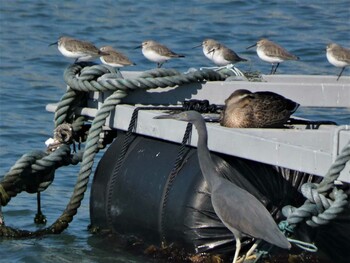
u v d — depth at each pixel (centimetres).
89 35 3238
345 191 1268
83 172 1564
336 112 2356
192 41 3120
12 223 1658
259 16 3409
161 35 3203
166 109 1504
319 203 1247
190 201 1341
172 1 3650
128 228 1474
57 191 1836
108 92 1585
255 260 1280
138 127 1488
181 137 1393
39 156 1591
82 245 1518
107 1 3675
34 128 2275
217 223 1330
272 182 1323
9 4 3597
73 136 1619
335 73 2727
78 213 1702
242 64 2819
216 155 1358
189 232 1342
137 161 1472
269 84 1617
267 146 1280
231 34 3194
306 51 2966
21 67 2862
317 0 3622
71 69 1631
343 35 3170
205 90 1595
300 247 1284
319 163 1243
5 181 1573
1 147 2128
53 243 1536
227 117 1412
